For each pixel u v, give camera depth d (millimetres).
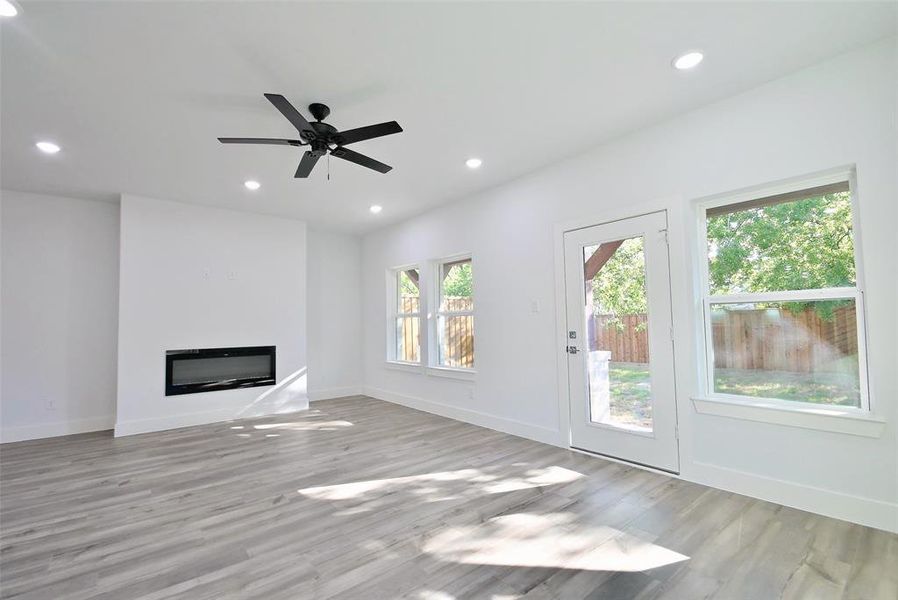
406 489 2916
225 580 1910
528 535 2264
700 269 3000
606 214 3465
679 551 2076
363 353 6938
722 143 2814
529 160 3799
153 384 4707
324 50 2230
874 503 2238
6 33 2031
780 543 2119
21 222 4492
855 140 2328
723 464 2801
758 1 1932
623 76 2527
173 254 4902
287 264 5730
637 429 3283
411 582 1878
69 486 3055
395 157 3691
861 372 2379
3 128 3021
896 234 2213
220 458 3658
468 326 5043
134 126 3012
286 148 3420
